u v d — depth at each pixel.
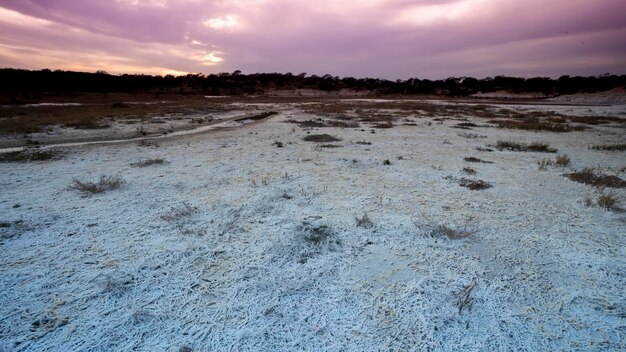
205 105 34.44
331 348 2.73
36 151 10.12
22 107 26.80
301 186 6.83
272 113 26.61
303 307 3.21
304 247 4.32
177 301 3.28
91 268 3.81
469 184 6.98
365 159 9.44
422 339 2.83
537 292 3.45
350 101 49.09
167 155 9.87
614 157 10.10
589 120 21.39
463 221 5.17
